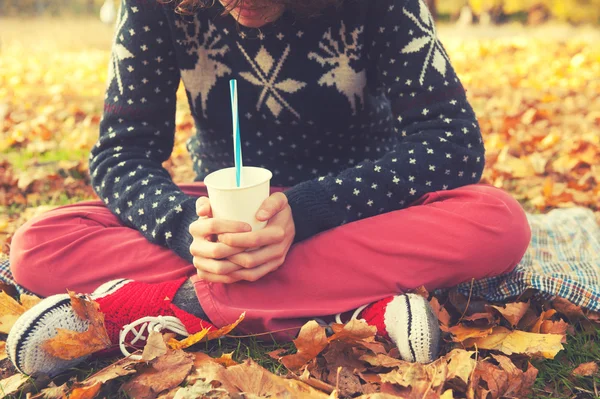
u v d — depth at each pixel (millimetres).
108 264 1556
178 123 4273
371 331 1362
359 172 1545
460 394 1325
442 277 1492
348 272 1470
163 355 1362
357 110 1746
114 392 1343
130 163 1655
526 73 6590
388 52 1616
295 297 1482
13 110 4770
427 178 1548
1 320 1555
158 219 1520
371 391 1314
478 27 15953
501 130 3910
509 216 1501
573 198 2668
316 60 1626
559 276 1661
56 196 2818
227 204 1321
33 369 1333
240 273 1383
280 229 1377
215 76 1707
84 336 1357
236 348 1499
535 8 16234
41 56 9086
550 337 1465
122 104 1702
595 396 1344
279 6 1428
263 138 1795
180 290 1471
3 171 3152
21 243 1576
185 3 1477
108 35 13266
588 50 8117
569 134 3850
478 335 1487
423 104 1600
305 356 1375
